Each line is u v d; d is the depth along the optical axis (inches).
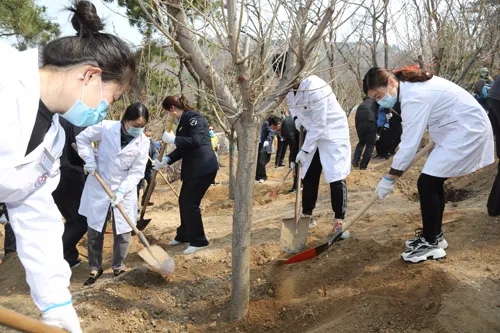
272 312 148.8
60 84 80.0
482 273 140.3
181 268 193.3
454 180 304.8
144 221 244.2
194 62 126.0
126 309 159.8
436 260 151.3
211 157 211.8
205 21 121.0
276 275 171.5
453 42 336.8
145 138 191.5
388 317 125.9
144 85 339.0
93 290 177.0
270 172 517.3
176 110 216.1
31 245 85.9
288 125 400.8
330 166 196.2
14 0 503.8
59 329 83.0
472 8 356.5
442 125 148.7
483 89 362.3
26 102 71.7
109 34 85.2
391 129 466.9
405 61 368.5
